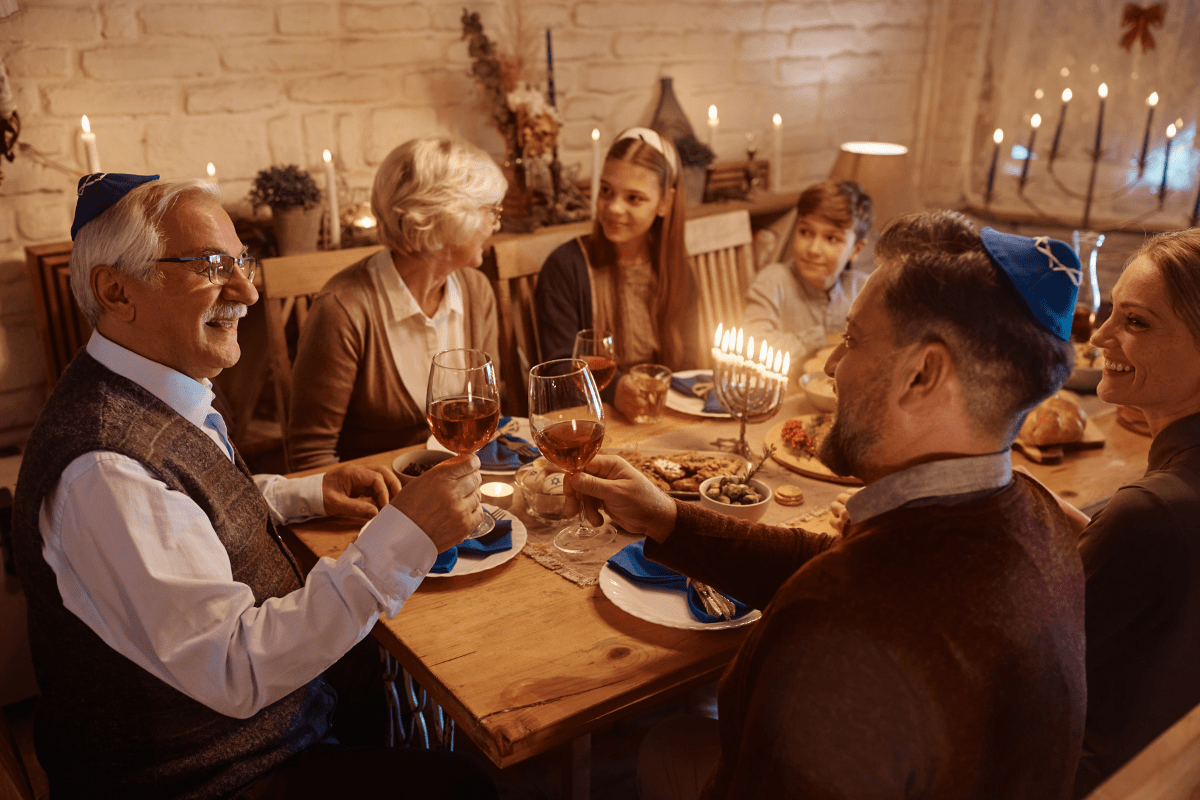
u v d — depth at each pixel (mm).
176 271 983
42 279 2318
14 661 1912
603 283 2150
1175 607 1003
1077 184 3850
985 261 685
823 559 711
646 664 1005
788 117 3691
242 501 1069
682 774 1148
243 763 1050
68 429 947
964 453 717
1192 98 3508
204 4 2469
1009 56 3891
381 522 1000
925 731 646
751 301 2277
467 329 1920
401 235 1683
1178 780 491
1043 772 711
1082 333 1828
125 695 989
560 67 3086
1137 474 1485
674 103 3305
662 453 1491
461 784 1125
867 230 2279
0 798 874
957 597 653
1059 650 693
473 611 1104
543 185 2926
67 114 2373
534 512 1337
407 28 2781
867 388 731
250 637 942
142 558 913
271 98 2635
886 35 3855
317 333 1720
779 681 684
